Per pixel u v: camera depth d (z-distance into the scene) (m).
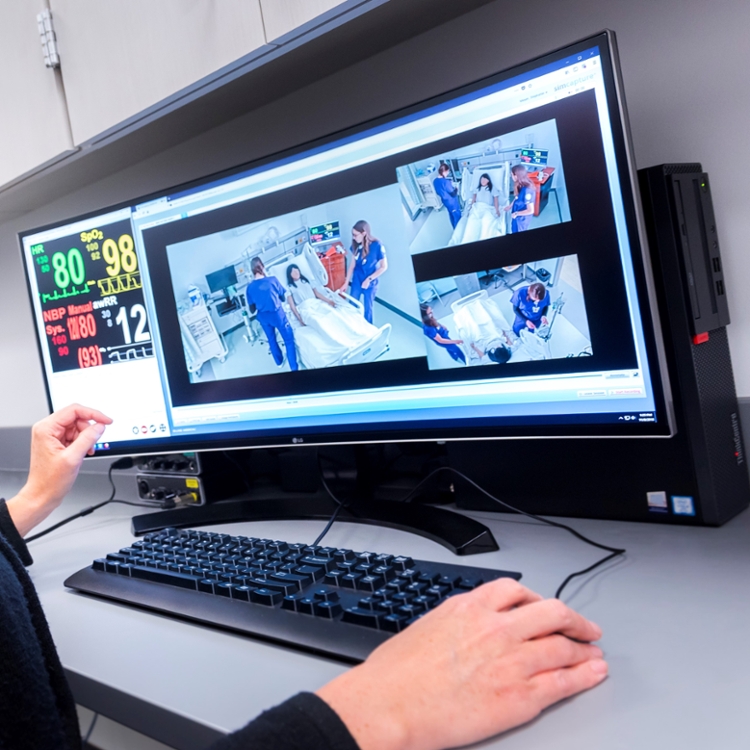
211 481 1.13
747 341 0.82
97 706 0.58
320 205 0.88
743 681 0.45
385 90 1.05
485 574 0.62
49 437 0.97
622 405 0.70
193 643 0.62
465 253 0.78
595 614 0.57
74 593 0.81
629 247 0.67
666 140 0.85
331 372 0.91
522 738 0.42
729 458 0.77
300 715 0.40
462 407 0.81
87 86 1.05
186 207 1.00
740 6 0.78
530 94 0.71
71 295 1.14
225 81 0.91
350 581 0.64
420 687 0.43
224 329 0.99
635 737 0.40
